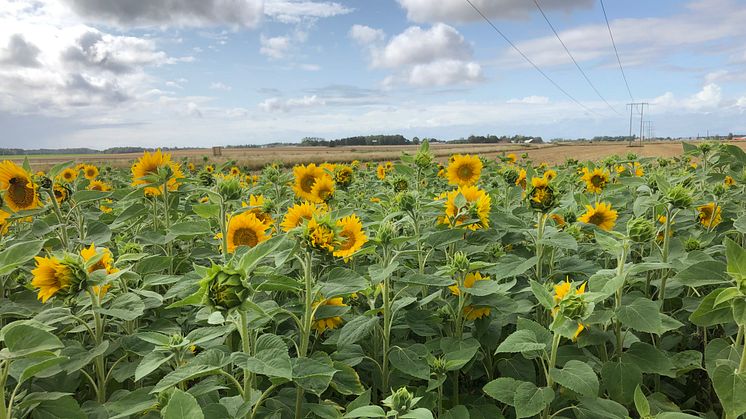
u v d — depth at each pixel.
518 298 4.32
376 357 3.98
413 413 2.38
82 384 3.87
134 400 2.75
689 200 4.05
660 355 3.29
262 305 3.24
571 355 3.45
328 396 3.92
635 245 5.74
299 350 3.22
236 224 4.48
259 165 40.72
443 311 4.26
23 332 2.26
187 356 3.22
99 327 3.37
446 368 3.39
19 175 4.95
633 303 3.21
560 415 3.44
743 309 2.60
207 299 2.46
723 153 7.89
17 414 2.76
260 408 3.20
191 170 15.68
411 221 4.99
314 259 4.37
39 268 2.95
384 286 3.71
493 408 3.58
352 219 3.90
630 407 3.47
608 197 7.36
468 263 3.92
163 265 4.31
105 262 3.51
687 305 4.28
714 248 4.60
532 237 4.53
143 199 6.40
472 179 7.93
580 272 4.48
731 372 2.66
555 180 8.47
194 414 1.98
